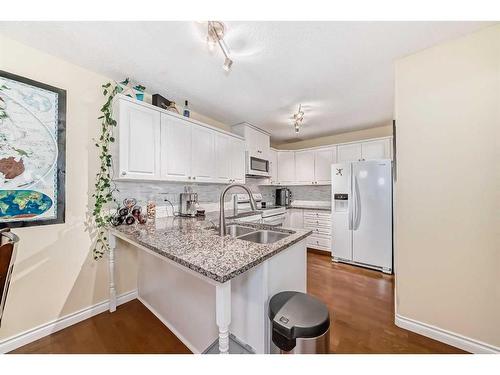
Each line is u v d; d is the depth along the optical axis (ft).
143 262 6.78
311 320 3.13
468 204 4.62
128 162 6.04
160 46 5.02
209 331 4.29
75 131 5.70
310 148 13.34
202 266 2.93
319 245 12.10
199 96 7.79
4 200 4.61
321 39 4.79
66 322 5.55
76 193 5.73
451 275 4.81
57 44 4.93
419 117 5.21
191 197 8.17
